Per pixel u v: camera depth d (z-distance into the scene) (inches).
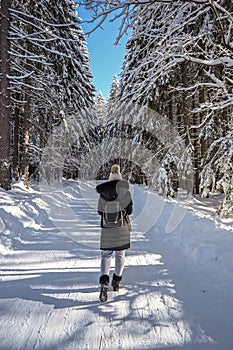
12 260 189.2
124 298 133.7
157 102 474.0
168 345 96.4
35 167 935.7
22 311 120.3
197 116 500.7
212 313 117.5
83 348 95.0
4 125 397.4
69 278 159.3
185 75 421.1
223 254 174.4
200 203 450.6
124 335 102.6
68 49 601.6
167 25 281.4
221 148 311.4
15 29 402.6
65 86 647.8
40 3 466.6
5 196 365.4
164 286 146.4
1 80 389.7
